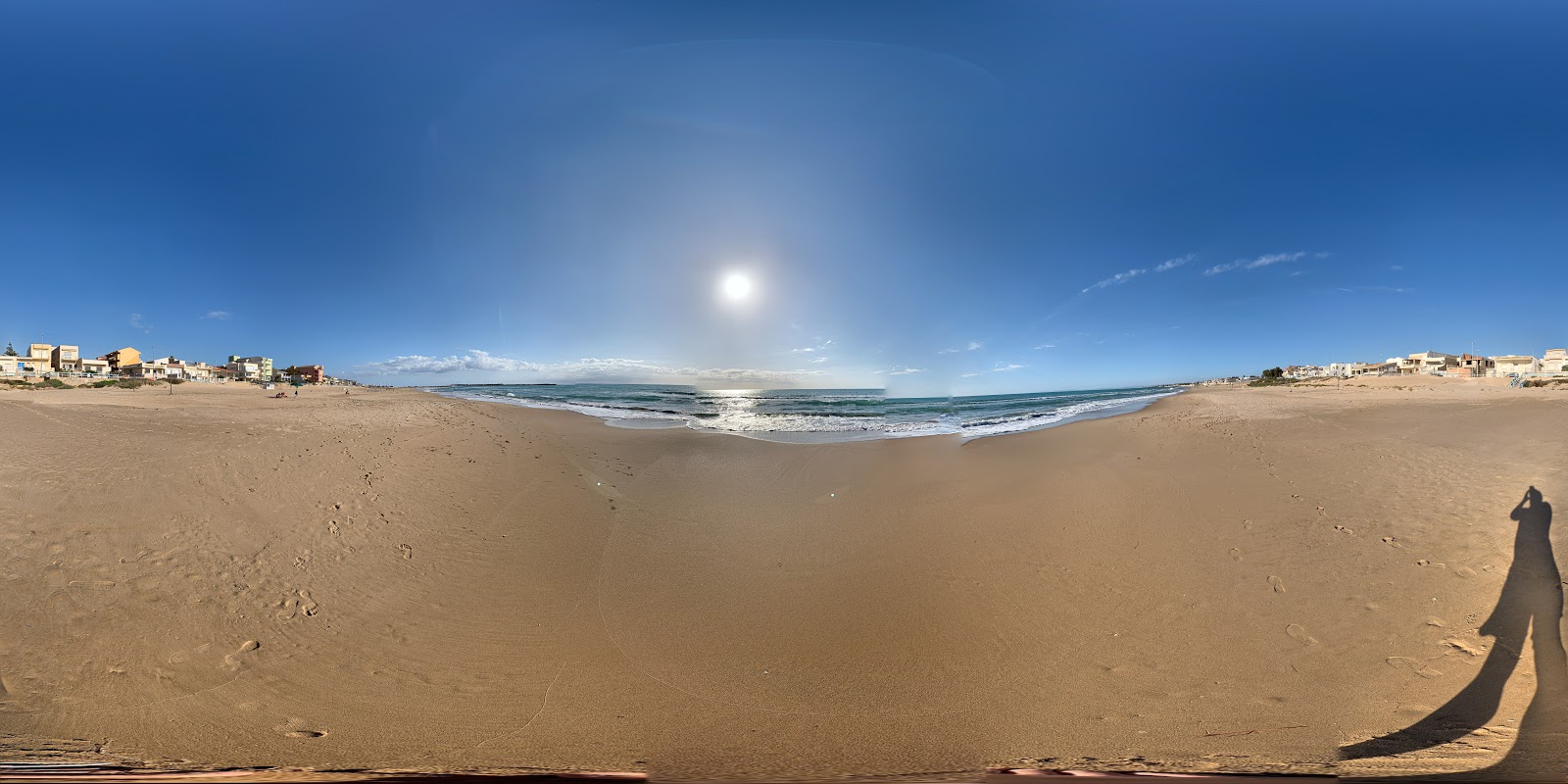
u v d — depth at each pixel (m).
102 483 6.97
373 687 4.63
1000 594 6.33
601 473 10.19
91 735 3.71
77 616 4.89
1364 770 3.09
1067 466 10.06
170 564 5.79
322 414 13.25
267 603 5.53
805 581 6.75
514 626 5.71
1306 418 13.57
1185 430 12.26
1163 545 7.18
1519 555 6.09
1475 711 3.98
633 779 3.23
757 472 10.66
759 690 4.76
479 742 3.93
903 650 5.38
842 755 3.78
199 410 12.87
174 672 4.50
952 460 11.04
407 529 7.32
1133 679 4.82
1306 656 5.00
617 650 5.38
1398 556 6.46
